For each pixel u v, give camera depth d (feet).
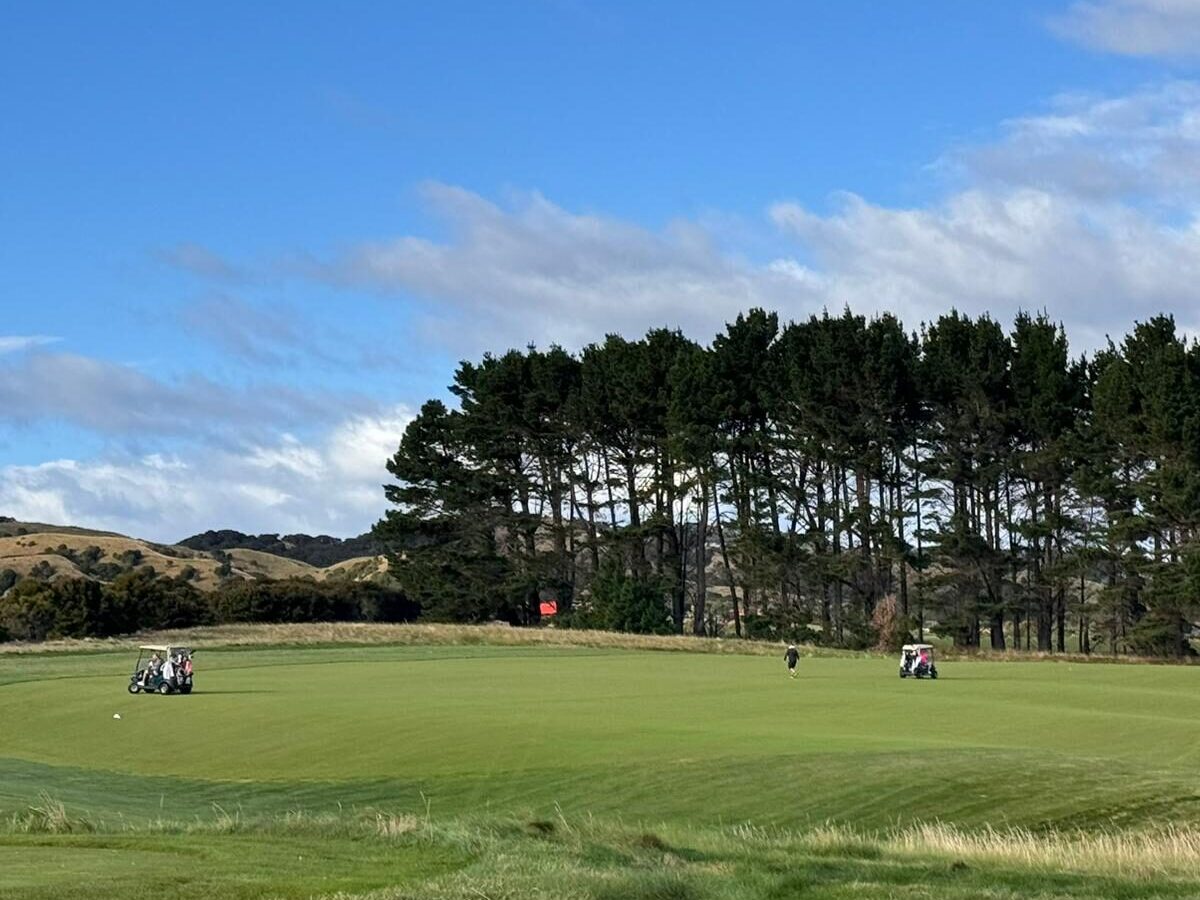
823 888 48.83
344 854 56.59
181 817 85.46
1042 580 315.99
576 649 275.39
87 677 205.26
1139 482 293.02
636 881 47.55
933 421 330.75
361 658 247.09
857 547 333.42
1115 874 53.78
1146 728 125.49
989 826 76.02
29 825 67.36
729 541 362.74
